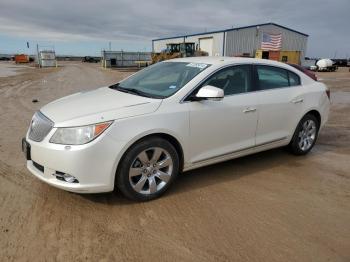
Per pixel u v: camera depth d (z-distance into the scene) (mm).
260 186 4250
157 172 3770
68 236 3068
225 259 2797
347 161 5277
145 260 2768
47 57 52469
